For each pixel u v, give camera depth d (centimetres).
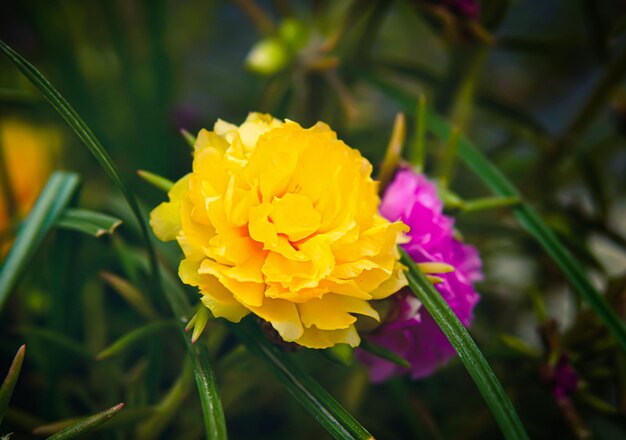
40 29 23
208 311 15
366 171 16
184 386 18
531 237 24
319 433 22
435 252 17
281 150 15
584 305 21
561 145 24
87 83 24
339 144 16
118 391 20
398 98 23
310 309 15
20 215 22
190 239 15
